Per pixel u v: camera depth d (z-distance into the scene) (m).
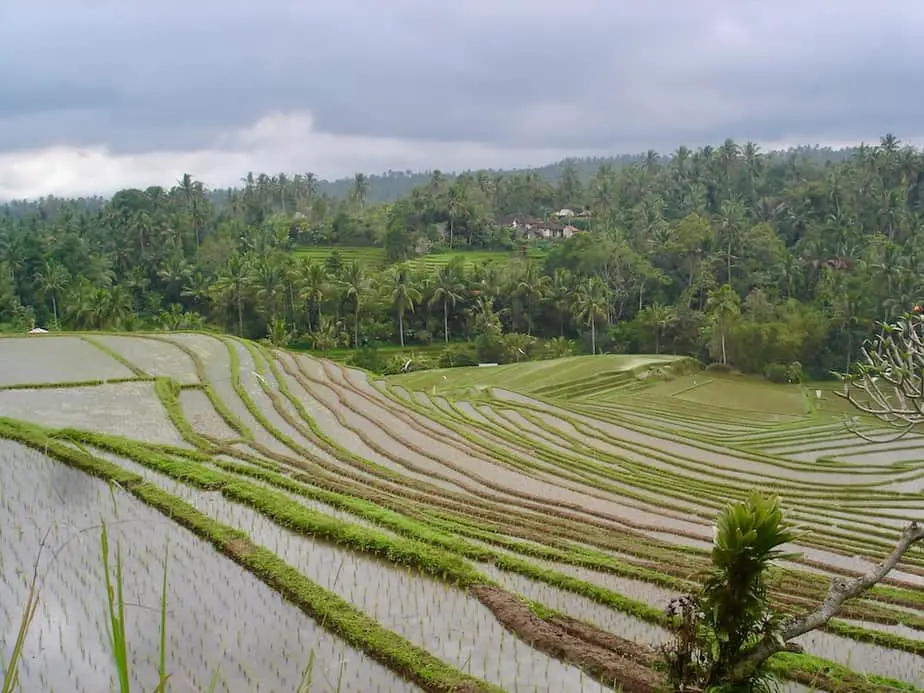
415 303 83.00
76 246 82.25
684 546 20.33
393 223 105.06
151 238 94.25
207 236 100.94
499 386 56.47
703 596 8.75
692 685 8.64
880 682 11.09
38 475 18.19
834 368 69.25
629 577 15.57
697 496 29.69
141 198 107.00
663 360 68.88
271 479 19.89
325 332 75.75
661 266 92.00
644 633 12.29
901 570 20.95
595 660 10.41
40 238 83.81
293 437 28.83
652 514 25.28
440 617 11.86
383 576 13.44
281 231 98.38
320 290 75.62
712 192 110.31
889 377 11.83
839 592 8.16
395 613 11.96
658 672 9.62
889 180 94.69
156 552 13.78
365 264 99.81
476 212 109.62
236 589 12.34
